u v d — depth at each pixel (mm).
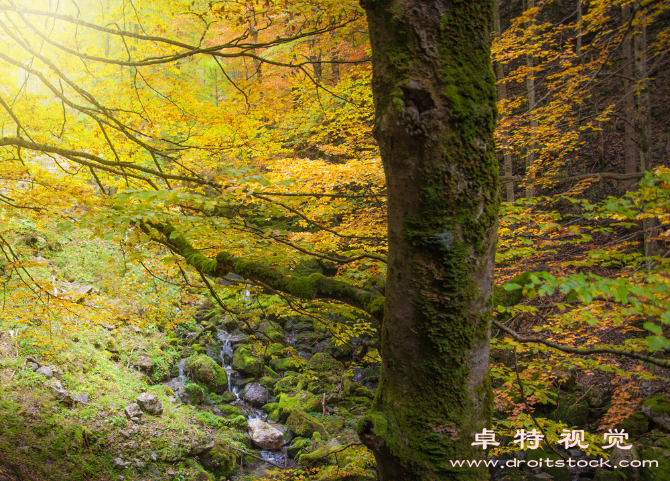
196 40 6582
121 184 4840
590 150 13078
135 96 4309
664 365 1659
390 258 1857
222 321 11711
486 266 1781
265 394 9898
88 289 8750
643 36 6590
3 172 3932
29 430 6016
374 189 5836
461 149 1681
